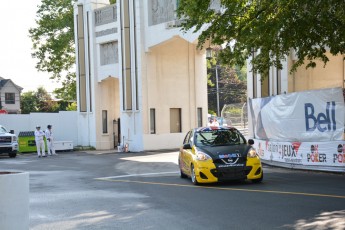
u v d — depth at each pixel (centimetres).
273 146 1855
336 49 1502
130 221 864
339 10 1269
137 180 1562
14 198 511
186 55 3353
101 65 3553
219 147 1377
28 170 2055
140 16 3127
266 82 2266
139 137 3131
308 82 2312
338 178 1408
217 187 1298
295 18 1330
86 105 3641
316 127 1614
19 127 3625
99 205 1059
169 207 998
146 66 3147
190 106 3362
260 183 1343
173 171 1831
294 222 804
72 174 1833
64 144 3431
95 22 3569
